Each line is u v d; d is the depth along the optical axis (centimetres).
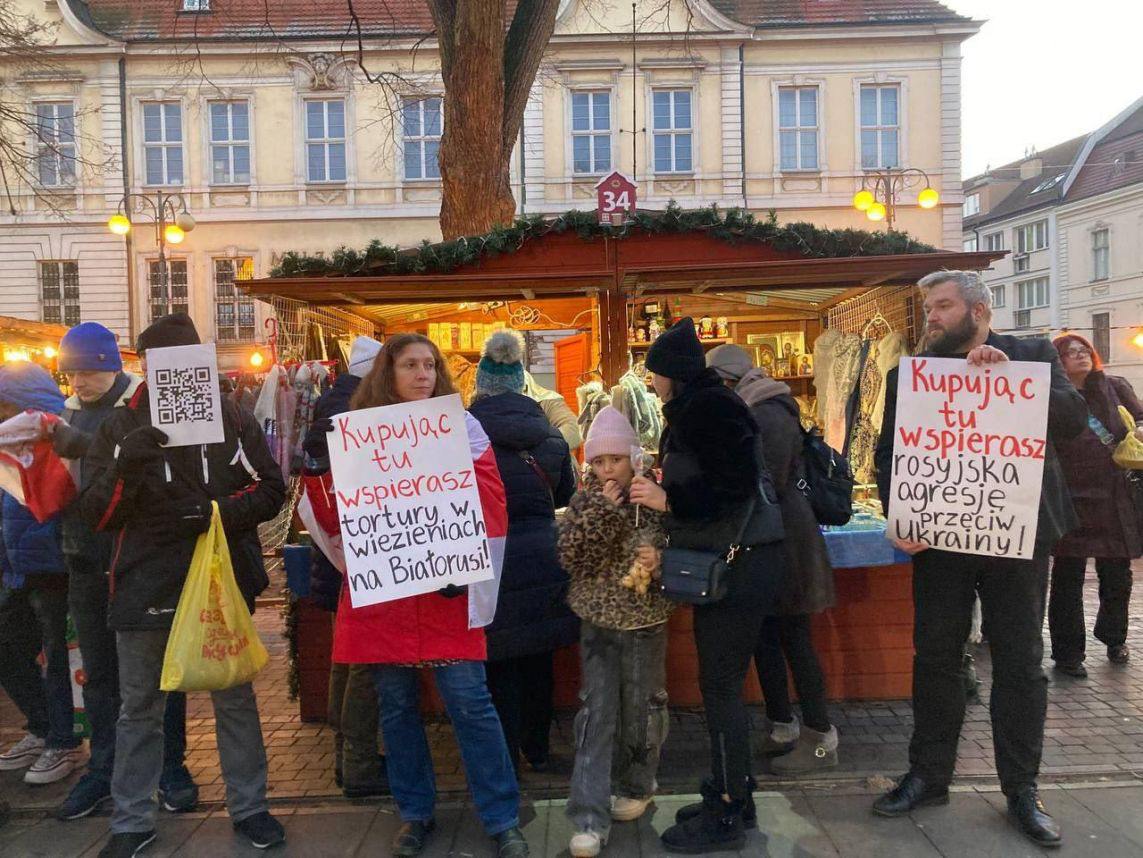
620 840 332
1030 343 336
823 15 2292
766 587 312
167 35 2264
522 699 395
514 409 368
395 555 307
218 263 2305
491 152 755
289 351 538
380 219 2281
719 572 299
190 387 322
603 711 331
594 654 337
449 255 515
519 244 520
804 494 369
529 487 363
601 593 328
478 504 313
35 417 347
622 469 329
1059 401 325
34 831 353
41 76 2175
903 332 569
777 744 399
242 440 341
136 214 2288
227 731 341
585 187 2252
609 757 331
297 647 469
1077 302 4050
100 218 2288
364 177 2280
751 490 296
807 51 2270
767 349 775
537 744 399
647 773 345
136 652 325
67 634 408
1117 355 3847
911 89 2278
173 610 322
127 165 2280
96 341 371
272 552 597
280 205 2288
